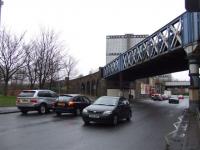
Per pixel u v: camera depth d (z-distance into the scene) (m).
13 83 63.62
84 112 19.48
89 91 99.19
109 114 19.12
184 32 31.42
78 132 15.97
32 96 27.66
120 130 17.14
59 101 26.33
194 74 29.88
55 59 48.19
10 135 14.37
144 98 106.31
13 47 44.06
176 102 66.06
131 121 22.56
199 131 15.76
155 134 15.71
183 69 54.34
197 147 11.23
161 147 11.99
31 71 46.12
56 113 27.39
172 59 41.84
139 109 40.16
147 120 23.56
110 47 131.75
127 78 80.81
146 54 44.53
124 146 12.15
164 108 43.34
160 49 38.72
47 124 19.36
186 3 6.48
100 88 88.31
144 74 67.44
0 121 20.58
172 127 18.97
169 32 35.84
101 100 20.78
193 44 29.73
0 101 40.19
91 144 12.47
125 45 130.38
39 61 45.81
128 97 84.19
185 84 147.38
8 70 43.88
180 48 33.22
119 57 62.91
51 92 29.45
